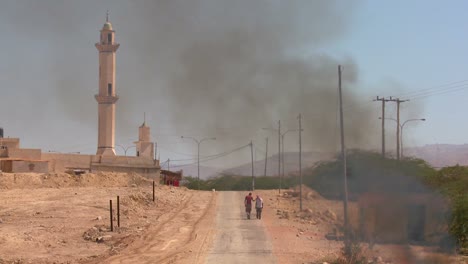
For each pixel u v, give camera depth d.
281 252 30.72
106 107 102.69
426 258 28.11
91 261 27.44
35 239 32.62
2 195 55.59
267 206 57.22
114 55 104.25
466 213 32.22
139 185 76.25
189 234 37.53
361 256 28.16
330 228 40.41
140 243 33.19
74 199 54.19
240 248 32.00
